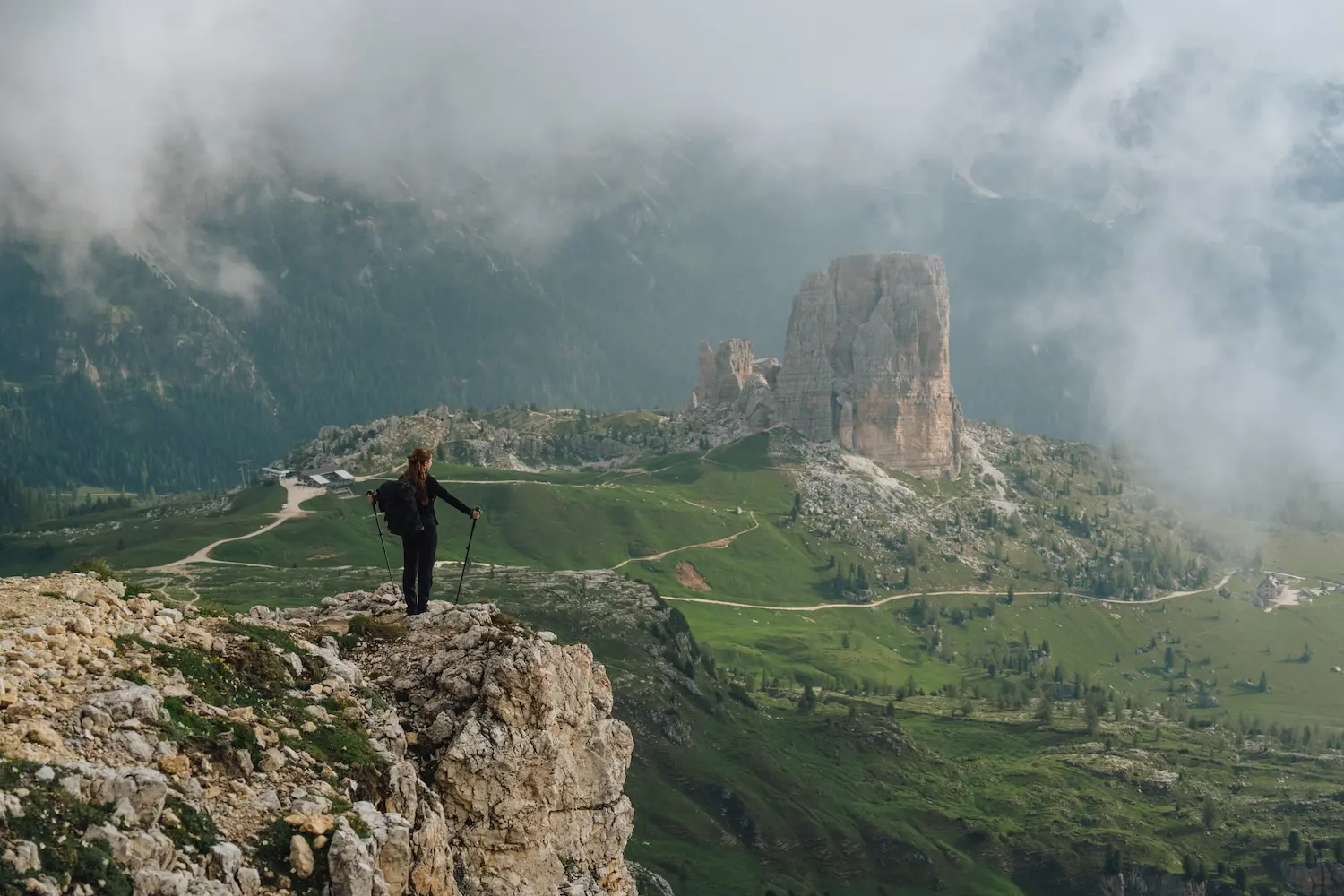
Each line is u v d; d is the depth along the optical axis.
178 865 24.17
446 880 30.55
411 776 30.70
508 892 32.38
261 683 31.05
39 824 22.67
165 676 28.98
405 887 28.14
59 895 22.05
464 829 32.56
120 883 22.89
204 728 27.72
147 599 32.38
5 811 22.36
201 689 29.30
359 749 30.39
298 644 33.84
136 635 30.02
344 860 26.17
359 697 33.16
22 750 24.20
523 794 33.44
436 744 33.22
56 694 26.31
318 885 26.08
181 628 31.62
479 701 33.81
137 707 26.64
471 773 32.59
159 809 24.59
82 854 22.66
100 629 29.56
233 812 26.34
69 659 27.67
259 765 27.94
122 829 23.75
